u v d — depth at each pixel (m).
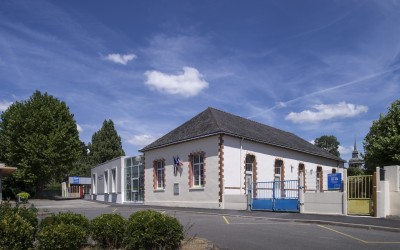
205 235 13.48
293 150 36.16
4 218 8.79
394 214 18.80
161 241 9.50
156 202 33.59
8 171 27.05
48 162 46.19
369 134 32.28
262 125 39.16
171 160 32.38
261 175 31.56
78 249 9.59
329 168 43.03
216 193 27.77
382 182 19.12
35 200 45.12
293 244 11.87
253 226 16.41
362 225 16.19
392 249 11.27
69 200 47.09
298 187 23.05
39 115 46.53
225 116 33.56
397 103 30.55
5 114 48.31
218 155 28.03
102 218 10.29
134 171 39.00
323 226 16.67
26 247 8.89
